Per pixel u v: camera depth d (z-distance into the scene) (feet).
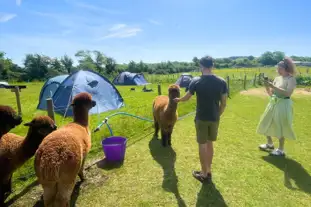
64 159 8.22
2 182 10.33
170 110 16.15
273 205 10.84
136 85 80.12
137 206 10.83
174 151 17.04
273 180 12.93
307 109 31.22
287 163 14.94
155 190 12.07
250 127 22.81
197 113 12.10
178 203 11.02
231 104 34.73
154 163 15.11
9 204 10.97
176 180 13.02
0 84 73.56
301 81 68.59
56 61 177.37
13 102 43.11
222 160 15.39
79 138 10.12
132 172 13.94
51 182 8.08
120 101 35.78
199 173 13.42
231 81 72.23
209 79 11.53
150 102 40.32
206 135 12.20
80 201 11.18
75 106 12.19
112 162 15.12
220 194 11.69
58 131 9.75
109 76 135.23
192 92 12.14
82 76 32.55
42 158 8.18
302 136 20.04
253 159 15.55
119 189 12.19
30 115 30.32
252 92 48.34
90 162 15.24
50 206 8.16
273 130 15.96
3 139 10.54
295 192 11.82
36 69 164.04
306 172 13.79
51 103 15.37
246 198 11.35
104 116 28.84
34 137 10.42
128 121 24.70
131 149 17.42
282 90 14.90
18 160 10.36
